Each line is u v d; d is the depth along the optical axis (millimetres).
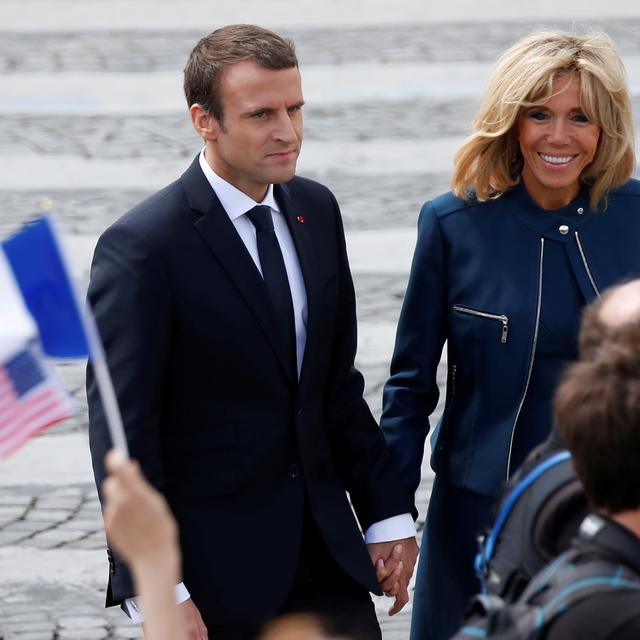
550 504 6395
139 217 9180
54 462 16391
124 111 27172
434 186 23484
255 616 9320
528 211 9984
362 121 26312
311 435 9609
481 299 9914
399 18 32250
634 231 10062
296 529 9484
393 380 10484
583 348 6465
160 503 5168
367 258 21016
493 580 6520
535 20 31672
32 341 6387
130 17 32812
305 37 31125
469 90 27672
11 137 25938
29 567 14297
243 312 9242
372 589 9664
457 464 10117
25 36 31656
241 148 9078
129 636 13125
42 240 6344
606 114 9641
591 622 5355
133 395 8930
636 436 5551
